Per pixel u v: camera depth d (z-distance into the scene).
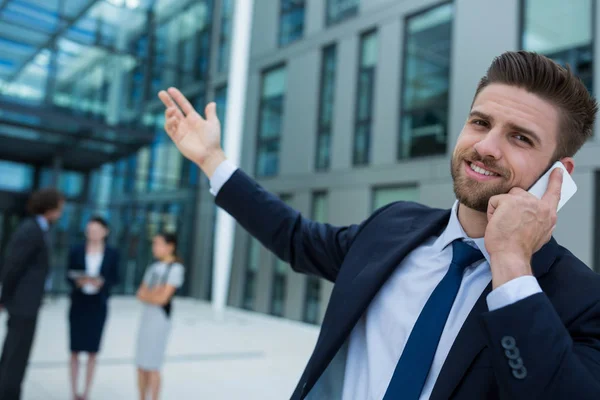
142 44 11.89
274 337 7.67
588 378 0.61
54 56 10.59
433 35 7.79
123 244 12.02
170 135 1.26
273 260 9.91
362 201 8.45
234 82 11.09
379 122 8.34
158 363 3.58
